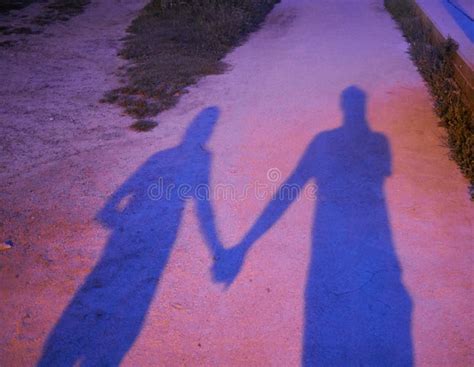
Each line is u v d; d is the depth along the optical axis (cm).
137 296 323
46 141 551
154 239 379
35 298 325
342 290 320
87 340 292
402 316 298
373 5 1305
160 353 281
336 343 282
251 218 399
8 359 281
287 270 340
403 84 691
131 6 1339
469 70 581
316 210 405
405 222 384
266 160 490
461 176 444
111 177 469
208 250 364
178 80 738
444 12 939
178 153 512
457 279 325
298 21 1162
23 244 378
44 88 734
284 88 700
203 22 1051
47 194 444
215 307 311
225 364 272
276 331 291
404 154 489
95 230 392
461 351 273
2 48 951
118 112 634
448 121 535
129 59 881
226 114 611
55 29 1107
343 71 765
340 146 513
